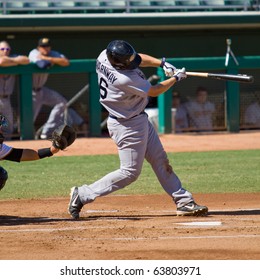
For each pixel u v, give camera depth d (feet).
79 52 176.86
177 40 181.37
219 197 84.23
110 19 166.50
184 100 160.56
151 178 102.58
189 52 182.29
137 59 64.49
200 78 160.86
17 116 151.43
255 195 85.56
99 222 66.28
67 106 154.71
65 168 113.09
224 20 172.45
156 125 162.61
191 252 52.60
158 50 180.55
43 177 103.55
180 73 67.10
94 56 177.88
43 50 152.15
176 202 69.67
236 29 184.96
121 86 64.54
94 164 117.29
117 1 177.78
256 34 186.50
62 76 153.79
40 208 77.00
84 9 174.29
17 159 65.41
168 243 55.88
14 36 172.35
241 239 57.06
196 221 66.44
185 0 181.37
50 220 68.18
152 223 65.46
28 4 173.68
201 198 83.56
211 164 115.34
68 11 176.76
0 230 62.49
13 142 147.95
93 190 68.23
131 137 66.54
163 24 169.27
